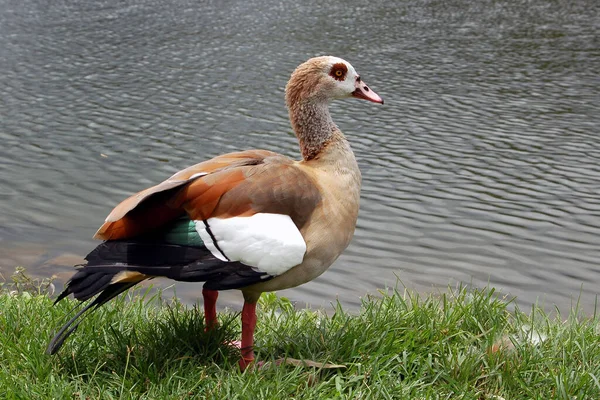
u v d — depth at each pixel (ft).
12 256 8.03
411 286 7.70
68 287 4.75
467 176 10.50
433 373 5.06
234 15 23.66
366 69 16.92
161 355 5.13
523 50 19.12
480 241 8.63
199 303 6.89
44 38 19.92
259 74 16.29
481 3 26.58
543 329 5.67
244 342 5.12
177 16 23.34
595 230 8.91
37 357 5.05
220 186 4.86
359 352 5.21
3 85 15.34
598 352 5.31
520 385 4.99
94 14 23.49
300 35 20.56
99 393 4.78
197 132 12.35
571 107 14.10
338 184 5.17
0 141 11.89
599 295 7.63
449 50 19.04
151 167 10.77
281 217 4.89
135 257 4.77
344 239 5.10
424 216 9.21
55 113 13.47
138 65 17.12
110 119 13.10
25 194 9.71
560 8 25.57
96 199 9.62
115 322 5.53
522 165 10.94
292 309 6.22
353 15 23.88
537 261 8.25
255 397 4.75
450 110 13.85
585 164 10.99
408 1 26.81
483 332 5.40
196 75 16.22
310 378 4.97
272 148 11.50
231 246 4.81
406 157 11.27
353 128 12.75
